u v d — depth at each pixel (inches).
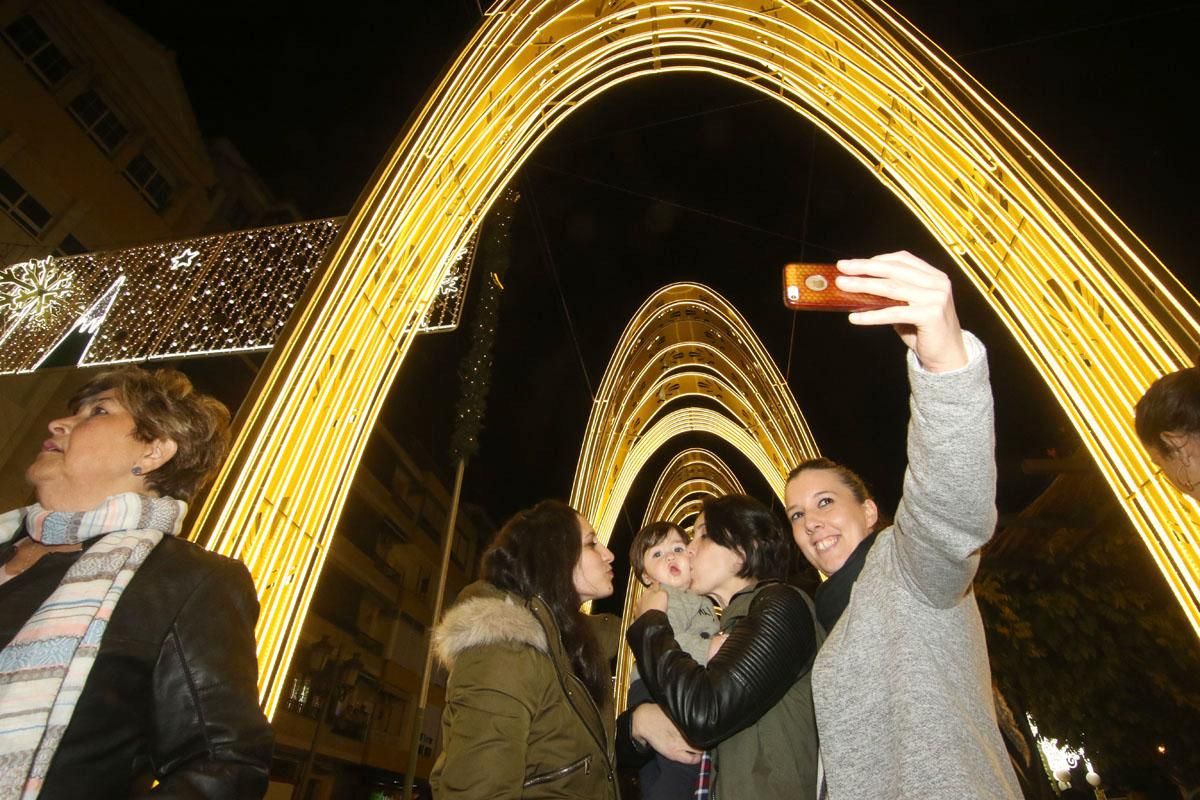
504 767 77.5
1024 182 150.5
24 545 68.9
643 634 90.3
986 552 297.3
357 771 972.6
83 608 57.7
